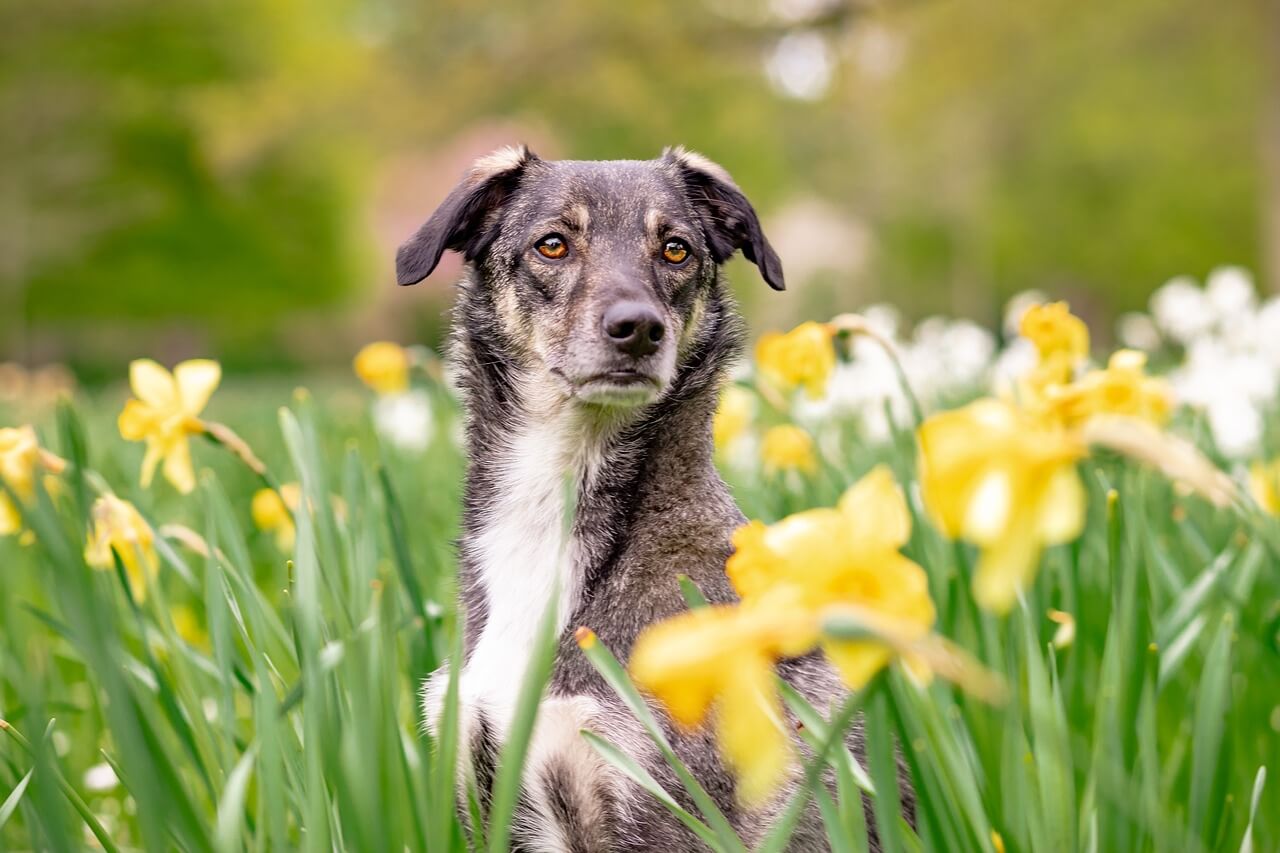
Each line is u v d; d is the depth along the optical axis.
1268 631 4.23
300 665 3.61
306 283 43.91
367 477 5.64
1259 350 10.31
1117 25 25.97
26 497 4.46
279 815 3.01
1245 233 45.69
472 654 4.74
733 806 4.20
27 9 37.38
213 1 39.34
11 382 20.61
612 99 27.62
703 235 5.64
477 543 5.03
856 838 2.80
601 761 4.26
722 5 26.69
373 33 40.97
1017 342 10.54
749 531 2.29
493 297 5.51
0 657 5.31
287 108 28.48
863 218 46.84
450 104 27.56
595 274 5.18
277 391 20.55
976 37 26.62
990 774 4.07
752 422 9.30
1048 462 1.76
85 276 41.72
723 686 1.73
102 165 40.16
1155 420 4.12
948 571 4.53
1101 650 4.95
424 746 4.47
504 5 27.08
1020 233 48.69
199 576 6.14
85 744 5.23
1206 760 3.63
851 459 6.80
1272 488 4.59
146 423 4.92
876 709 2.73
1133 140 38.28
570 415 4.98
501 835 2.70
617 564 4.61
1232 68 31.05
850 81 31.83
